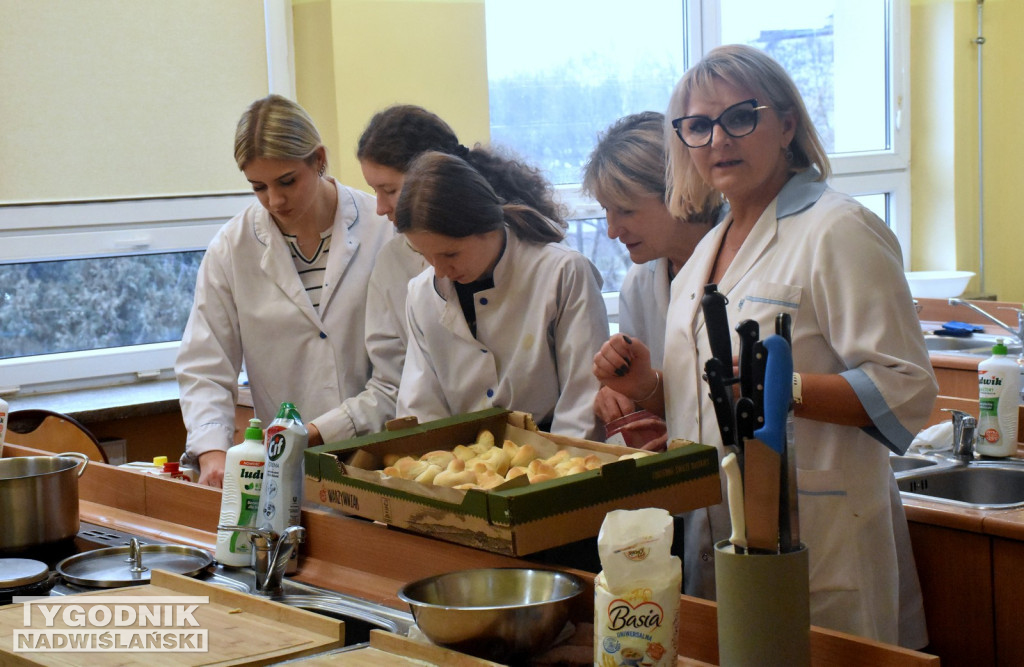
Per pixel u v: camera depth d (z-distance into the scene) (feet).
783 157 5.40
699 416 5.49
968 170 14.78
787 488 3.47
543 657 3.95
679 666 3.90
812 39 14.49
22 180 10.45
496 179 6.71
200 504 6.08
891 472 6.03
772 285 5.13
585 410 6.12
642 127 6.30
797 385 4.86
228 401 7.75
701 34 13.69
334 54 11.12
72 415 9.93
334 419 6.98
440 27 11.62
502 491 4.17
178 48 11.00
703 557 5.62
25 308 10.92
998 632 6.34
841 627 5.13
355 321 7.83
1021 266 14.83
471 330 6.57
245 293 7.82
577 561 4.67
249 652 4.03
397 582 4.95
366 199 8.15
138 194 11.03
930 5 14.58
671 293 5.95
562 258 6.31
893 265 4.97
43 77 10.43
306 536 5.39
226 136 11.39
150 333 11.63
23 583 5.10
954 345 11.55
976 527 6.32
